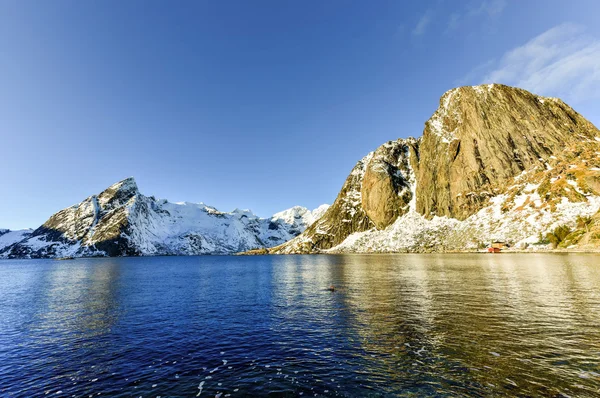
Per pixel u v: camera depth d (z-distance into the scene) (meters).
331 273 69.00
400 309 29.42
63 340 23.78
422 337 20.94
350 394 13.96
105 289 53.25
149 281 66.12
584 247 92.56
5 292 51.59
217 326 26.20
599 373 14.95
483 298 33.12
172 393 14.77
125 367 18.12
